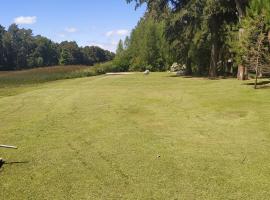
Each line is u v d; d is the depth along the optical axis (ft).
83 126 44.83
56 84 115.03
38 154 33.14
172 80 117.39
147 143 36.68
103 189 25.50
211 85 90.99
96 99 69.15
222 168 29.35
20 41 449.06
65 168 29.50
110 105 61.31
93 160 31.42
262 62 77.36
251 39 77.87
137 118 49.73
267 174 28.02
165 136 39.52
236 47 82.12
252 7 81.10
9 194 24.75
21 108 60.34
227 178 27.32
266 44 77.51
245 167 29.53
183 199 23.99
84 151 34.01
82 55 475.31
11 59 384.47
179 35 132.67
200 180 26.96
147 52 256.11
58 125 45.55
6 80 135.33
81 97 72.84
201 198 24.12
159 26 250.57
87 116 51.52
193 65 162.30
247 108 54.75
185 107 58.18
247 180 26.91
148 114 52.65
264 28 77.56
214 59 128.06
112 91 84.02
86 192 25.04
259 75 103.71
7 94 84.79
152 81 116.06
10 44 392.68
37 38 468.34
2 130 43.09
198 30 124.88
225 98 65.36
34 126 45.09
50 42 465.06
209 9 112.88
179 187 25.80
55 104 64.03
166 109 56.65
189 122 46.75
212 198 24.11
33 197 24.32
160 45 251.39
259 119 46.91
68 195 24.61
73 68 216.54
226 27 120.67
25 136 39.93
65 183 26.53
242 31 82.02
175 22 127.24
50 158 31.99
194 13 120.16
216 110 54.44
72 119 49.42
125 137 39.17
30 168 29.50
